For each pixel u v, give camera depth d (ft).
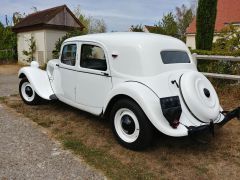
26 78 21.83
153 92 13.41
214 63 26.96
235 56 24.71
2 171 12.10
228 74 25.84
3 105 22.35
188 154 14.28
